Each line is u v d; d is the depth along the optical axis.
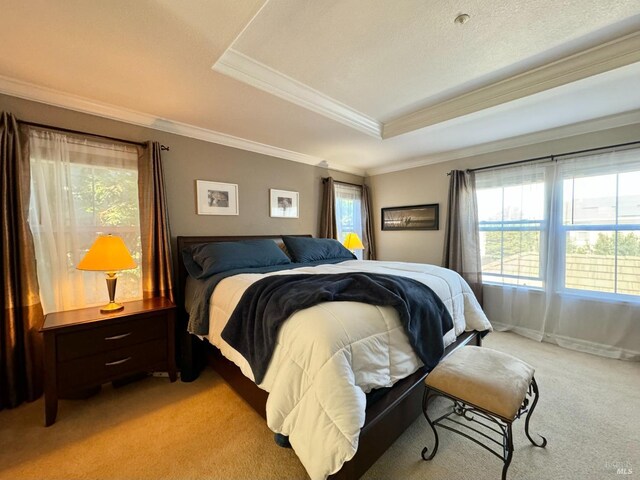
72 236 2.20
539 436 1.59
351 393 1.14
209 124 2.78
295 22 1.57
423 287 1.89
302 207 3.98
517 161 3.28
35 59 1.70
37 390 2.00
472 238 3.59
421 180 4.22
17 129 1.93
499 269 3.44
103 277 2.34
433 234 4.11
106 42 1.55
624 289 2.65
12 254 1.91
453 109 2.59
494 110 2.43
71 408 1.89
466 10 1.50
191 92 2.13
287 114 2.54
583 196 2.85
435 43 1.77
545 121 2.74
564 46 1.81
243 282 1.96
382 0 1.42
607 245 2.73
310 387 1.18
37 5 1.27
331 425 1.10
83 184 2.26
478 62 1.98
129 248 2.47
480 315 2.30
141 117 2.52
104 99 2.23
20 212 1.93
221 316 1.90
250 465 1.42
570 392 2.04
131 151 2.49
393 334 1.50
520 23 1.60
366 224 4.73
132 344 2.04
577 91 2.11
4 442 1.58
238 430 1.67
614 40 1.74
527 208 3.21
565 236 2.96
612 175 2.70
